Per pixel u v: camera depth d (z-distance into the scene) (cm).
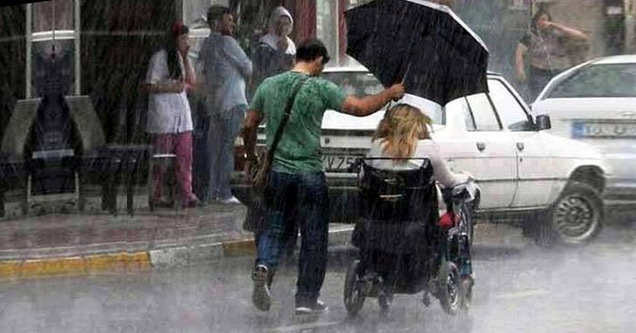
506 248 3516
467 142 3238
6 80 3741
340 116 3059
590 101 3725
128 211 3806
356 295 2508
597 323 2494
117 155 3897
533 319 2536
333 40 5103
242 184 3086
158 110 3903
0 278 3092
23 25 3769
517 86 5275
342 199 3025
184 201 3925
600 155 3531
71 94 4025
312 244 2569
